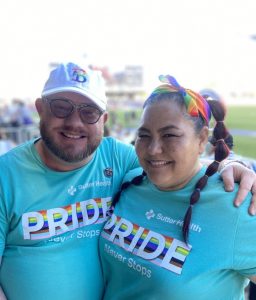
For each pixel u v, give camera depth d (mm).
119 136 10586
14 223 1605
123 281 1541
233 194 1391
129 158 1922
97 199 1751
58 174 1665
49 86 1640
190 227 1396
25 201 1602
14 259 1612
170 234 1441
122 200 1731
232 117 27719
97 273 1687
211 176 1502
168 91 1430
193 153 1436
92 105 1622
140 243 1494
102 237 1685
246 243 1314
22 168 1625
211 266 1320
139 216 1586
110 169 1830
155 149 1402
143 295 1424
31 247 1610
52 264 1595
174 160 1404
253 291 2559
